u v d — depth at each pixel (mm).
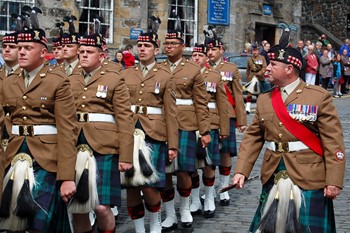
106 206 6500
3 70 7117
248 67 18578
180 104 8477
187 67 8531
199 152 8625
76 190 6301
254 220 5906
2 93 5953
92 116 6602
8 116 5945
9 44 6812
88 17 20984
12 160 5762
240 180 5926
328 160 5582
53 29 19875
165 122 7734
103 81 6676
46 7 19750
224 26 24859
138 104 7707
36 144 5785
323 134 5633
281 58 5750
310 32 30484
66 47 7758
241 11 25625
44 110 5801
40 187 5684
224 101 9297
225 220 8758
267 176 5812
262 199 5863
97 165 6496
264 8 26672
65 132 5773
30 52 5789
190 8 23812
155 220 7742
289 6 27922
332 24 33031
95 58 6738
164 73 7770
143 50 7801
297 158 5684
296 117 5688
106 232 6594
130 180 7285
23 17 6383
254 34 26188
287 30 5844
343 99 23750
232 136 9945
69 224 6055
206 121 8477
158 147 7637
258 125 5984
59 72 5871
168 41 8539
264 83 18500
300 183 5633
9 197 5582
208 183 8938
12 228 5582
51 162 5789
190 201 9227
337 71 24297
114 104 6648
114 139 6602
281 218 5562
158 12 22797
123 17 21766
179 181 8375
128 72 7922
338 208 9203
